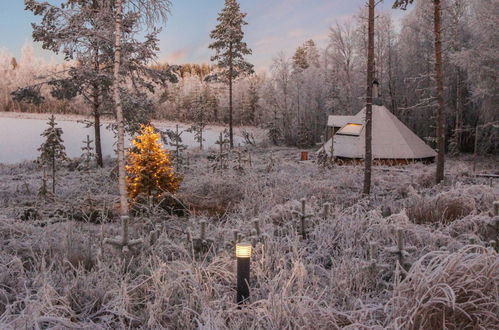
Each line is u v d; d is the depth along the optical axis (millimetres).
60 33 7828
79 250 5723
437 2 14953
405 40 36312
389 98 37625
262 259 4828
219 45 39125
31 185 15125
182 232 7211
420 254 5152
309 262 5336
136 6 8039
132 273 4902
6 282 4582
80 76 17250
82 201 11266
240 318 3742
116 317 3975
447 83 31828
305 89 47344
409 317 3127
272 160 19047
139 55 8961
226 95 94812
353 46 41781
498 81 23516
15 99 19672
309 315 3424
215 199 11992
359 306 3773
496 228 5227
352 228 6258
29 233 7031
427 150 24031
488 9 24750
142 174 10992
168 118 111500
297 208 7828
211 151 31641
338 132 24844
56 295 4145
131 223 7984
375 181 15156
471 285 3297
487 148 28953
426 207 7801
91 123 22359
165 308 4074
